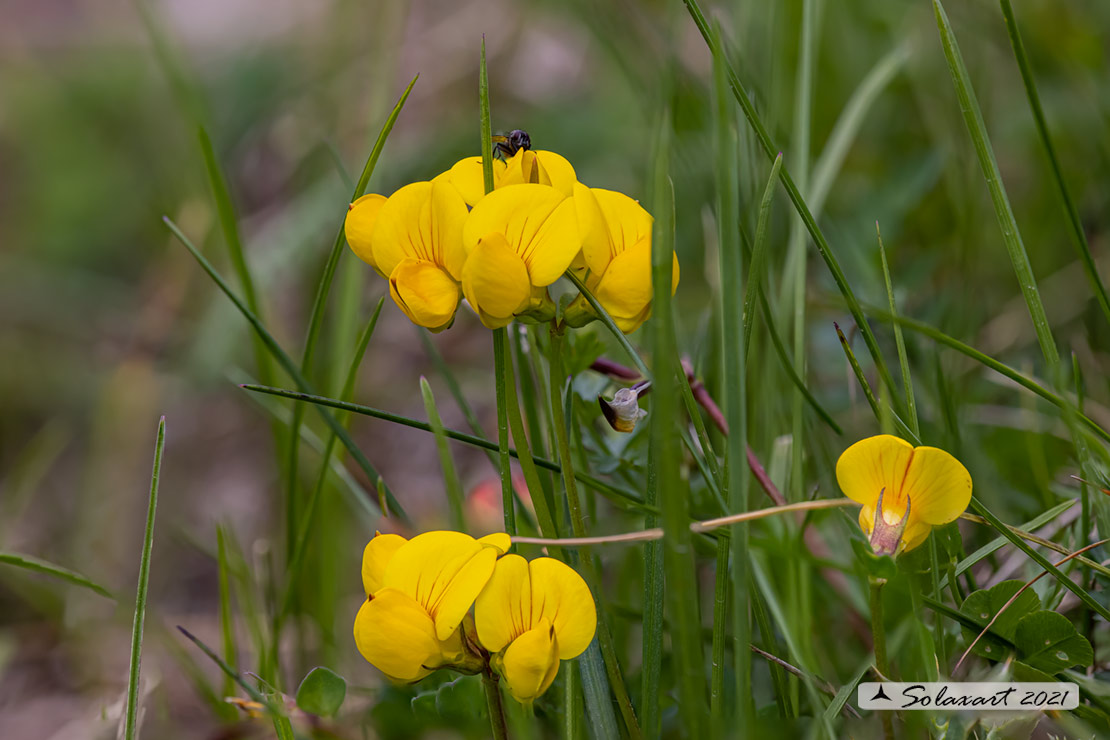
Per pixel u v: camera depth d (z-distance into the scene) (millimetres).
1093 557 436
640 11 770
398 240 420
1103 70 635
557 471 440
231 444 788
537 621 411
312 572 494
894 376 500
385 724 446
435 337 823
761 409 484
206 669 515
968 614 423
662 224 400
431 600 412
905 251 639
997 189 431
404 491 688
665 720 442
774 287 520
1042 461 463
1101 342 499
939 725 417
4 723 512
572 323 421
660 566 426
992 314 575
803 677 421
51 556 616
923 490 410
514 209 416
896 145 708
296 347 756
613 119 837
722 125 405
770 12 576
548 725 440
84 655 543
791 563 450
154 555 671
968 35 663
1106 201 574
